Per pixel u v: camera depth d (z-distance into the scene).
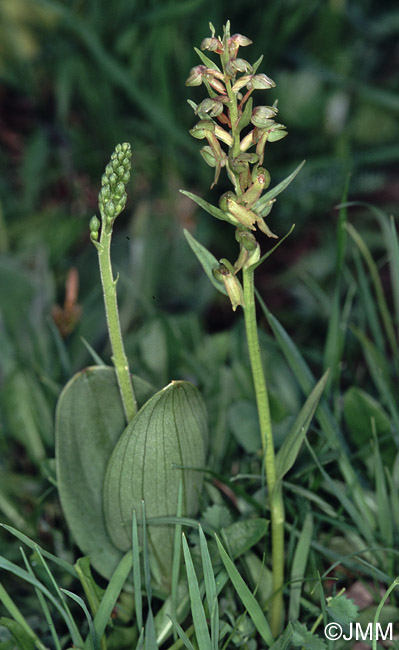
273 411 0.50
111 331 0.41
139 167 0.87
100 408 0.45
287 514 0.48
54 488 0.48
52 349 0.59
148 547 0.44
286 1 0.84
